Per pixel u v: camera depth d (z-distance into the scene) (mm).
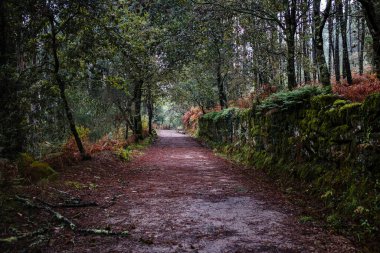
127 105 20750
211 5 13305
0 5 8820
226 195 8070
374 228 4844
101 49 11500
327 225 5500
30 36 10102
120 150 15234
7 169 7227
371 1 8898
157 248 4609
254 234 5180
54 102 10969
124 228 5465
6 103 8484
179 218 6082
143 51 12625
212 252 4469
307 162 8578
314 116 8406
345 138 6805
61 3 9500
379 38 9234
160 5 13328
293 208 6688
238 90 23078
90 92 16531
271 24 15281
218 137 22297
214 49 20359
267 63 15461
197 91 30812
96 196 7676
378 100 5766
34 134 10188
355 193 5879
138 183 9695
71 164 10938
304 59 13430
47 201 6641
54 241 4758
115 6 11125
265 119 12234
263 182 9656
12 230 4883
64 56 11234
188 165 14102
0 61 8836
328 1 10188
